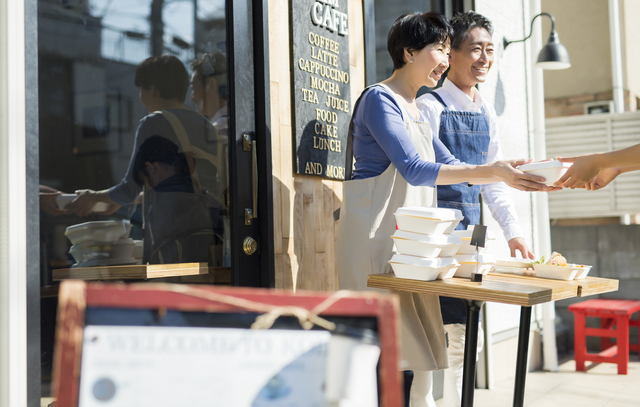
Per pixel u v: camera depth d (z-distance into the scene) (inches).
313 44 102.3
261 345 26.0
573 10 252.2
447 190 94.1
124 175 74.5
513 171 69.1
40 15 66.0
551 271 73.5
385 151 76.0
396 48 83.3
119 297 25.0
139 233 76.1
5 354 60.8
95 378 24.2
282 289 94.3
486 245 75.3
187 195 82.5
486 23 103.6
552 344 168.7
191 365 25.2
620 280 197.8
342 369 26.1
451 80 104.3
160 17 79.9
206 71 86.4
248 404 25.2
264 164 91.6
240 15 90.7
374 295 27.3
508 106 160.7
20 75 63.3
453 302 95.3
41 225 65.4
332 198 106.3
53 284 66.4
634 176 209.5
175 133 81.4
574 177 68.5
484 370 146.2
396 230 70.7
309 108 100.8
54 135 67.1
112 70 73.6
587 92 248.5
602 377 160.6
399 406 25.6
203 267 83.5
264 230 91.1
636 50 255.9
